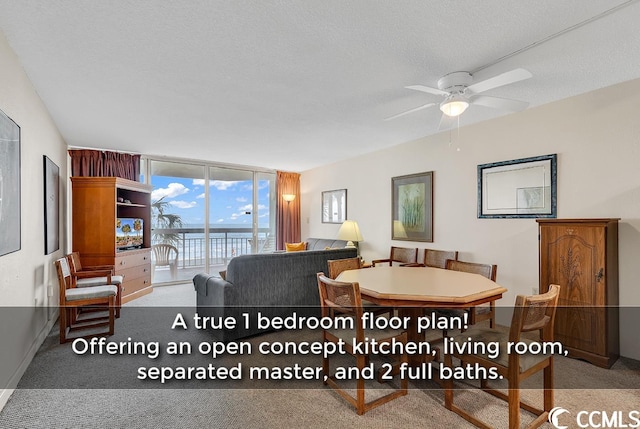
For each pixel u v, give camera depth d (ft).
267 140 14.66
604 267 8.06
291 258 10.92
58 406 6.44
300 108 10.53
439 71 7.93
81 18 5.83
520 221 10.74
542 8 5.55
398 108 10.53
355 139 14.49
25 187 7.91
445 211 13.23
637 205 8.34
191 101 9.90
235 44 6.72
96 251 13.65
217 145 15.57
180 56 7.22
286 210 22.70
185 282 19.12
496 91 9.23
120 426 5.82
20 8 5.52
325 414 6.22
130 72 7.98
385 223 16.22
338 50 6.96
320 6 5.50
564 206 9.68
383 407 6.46
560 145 9.79
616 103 8.70
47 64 7.54
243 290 9.95
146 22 5.96
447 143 13.17
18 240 7.16
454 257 12.53
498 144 11.40
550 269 9.06
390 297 6.40
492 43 6.67
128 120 11.69
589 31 6.21
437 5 5.49
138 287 15.44
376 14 5.73
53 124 11.59
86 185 13.65
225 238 21.30
